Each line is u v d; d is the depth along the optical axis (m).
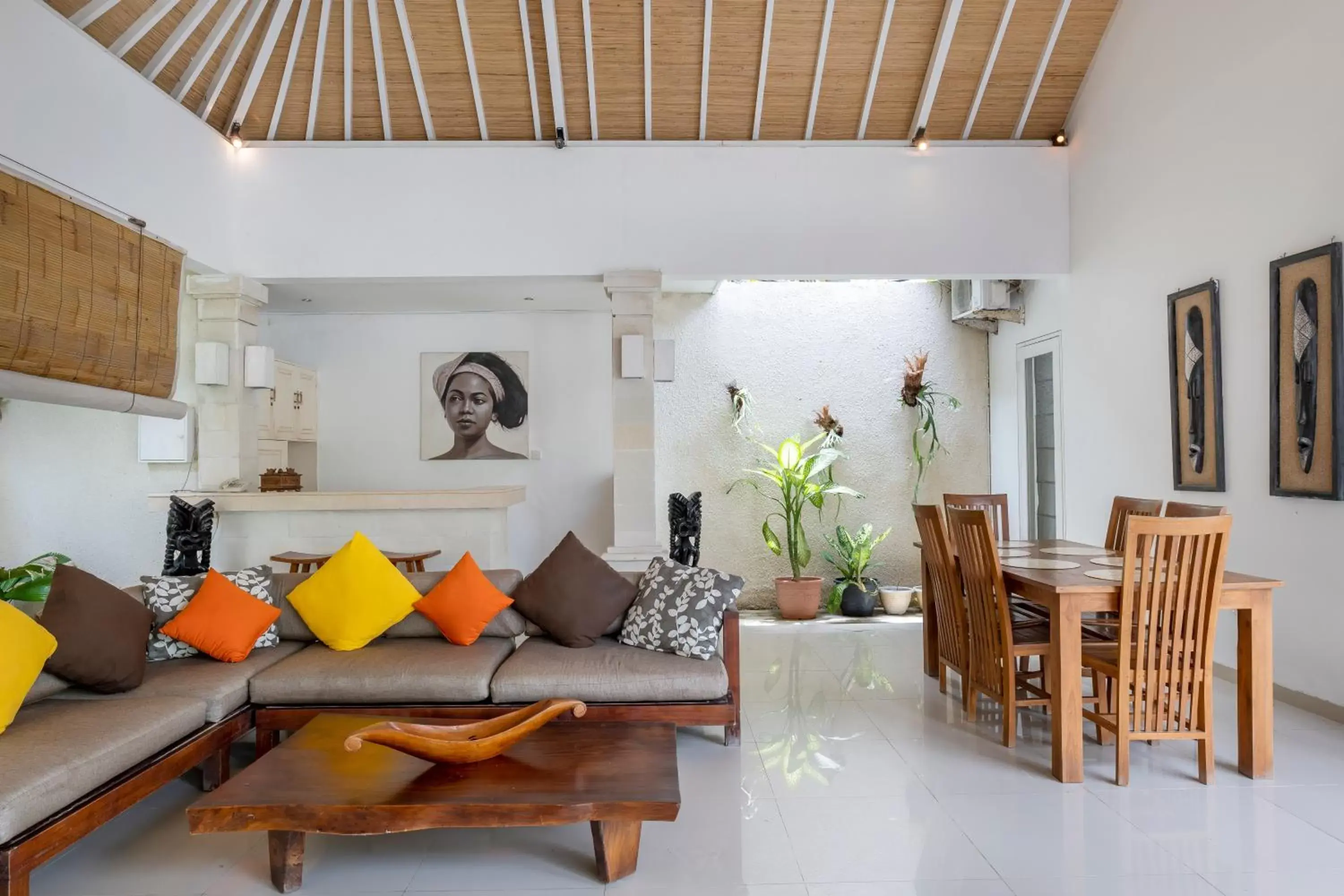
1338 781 3.29
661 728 3.21
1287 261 4.17
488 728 2.97
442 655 3.85
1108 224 5.78
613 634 4.24
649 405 6.11
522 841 2.91
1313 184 4.08
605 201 6.14
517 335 7.77
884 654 5.75
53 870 2.70
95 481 6.75
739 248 6.14
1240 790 3.22
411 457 7.73
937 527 4.48
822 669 5.31
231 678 3.54
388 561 4.26
